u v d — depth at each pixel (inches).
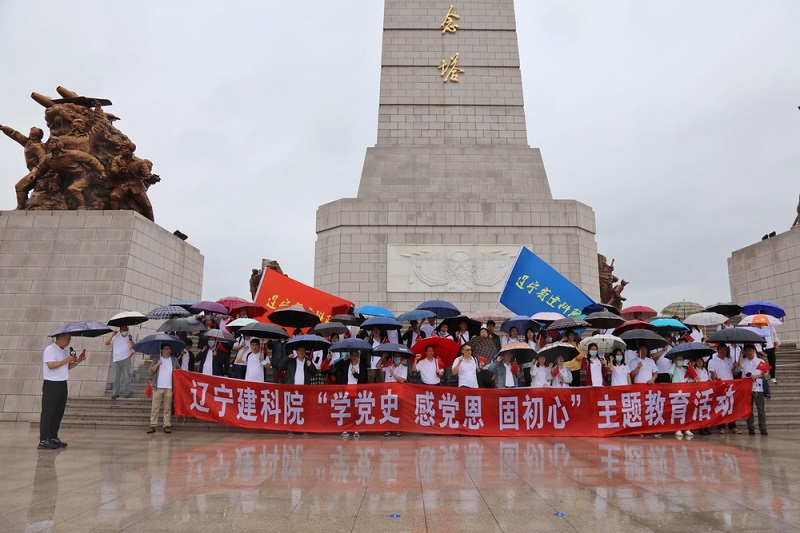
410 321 617.3
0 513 225.9
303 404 492.7
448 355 514.6
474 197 1006.4
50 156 778.8
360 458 359.3
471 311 911.0
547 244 941.2
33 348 704.4
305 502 243.9
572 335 551.8
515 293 717.3
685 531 202.4
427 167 1023.6
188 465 335.0
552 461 347.3
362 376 524.7
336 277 938.7
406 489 268.5
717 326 872.9
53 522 213.0
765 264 906.1
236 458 360.5
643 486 274.4
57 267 733.3
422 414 482.0
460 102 1063.6
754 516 221.1
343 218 956.0
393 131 1050.1
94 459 359.3
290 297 718.5
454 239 942.4
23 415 677.3
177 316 600.1
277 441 448.5
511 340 563.8
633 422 478.0
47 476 301.7
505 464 336.5
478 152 1031.6
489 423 482.3
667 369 530.9
